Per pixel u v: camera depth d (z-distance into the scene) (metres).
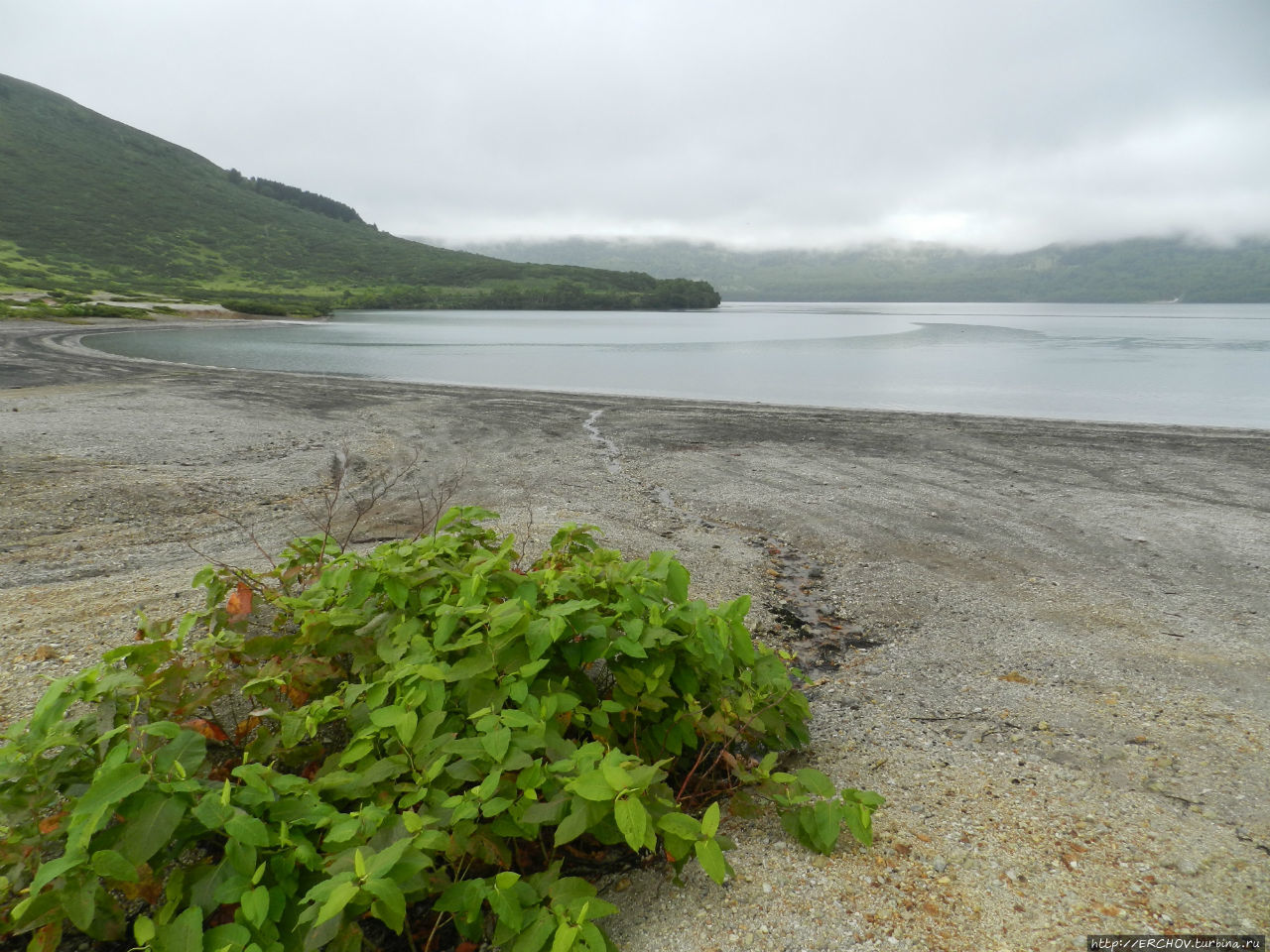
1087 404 21.36
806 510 8.47
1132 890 2.46
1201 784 3.17
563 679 2.63
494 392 21.27
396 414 16.03
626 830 1.79
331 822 1.88
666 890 2.42
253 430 13.12
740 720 2.84
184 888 1.81
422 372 29.14
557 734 2.27
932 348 49.81
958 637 5.04
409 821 1.81
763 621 5.23
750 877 2.48
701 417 16.42
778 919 2.30
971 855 2.63
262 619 3.50
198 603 4.53
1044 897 2.41
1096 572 6.46
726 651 2.83
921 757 3.39
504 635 2.37
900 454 12.16
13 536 6.46
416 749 2.09
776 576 6.25
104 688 2.08
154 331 52.91
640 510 8.27
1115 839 2.75
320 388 20.81
